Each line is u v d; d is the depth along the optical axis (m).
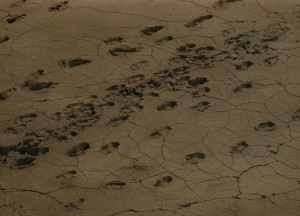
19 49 4.34
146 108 3.84
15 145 3.61
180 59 4.21
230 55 4.22
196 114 3.78
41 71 4.15
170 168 3.42
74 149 3.57
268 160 3.44
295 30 4.41
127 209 3.19
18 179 3.40
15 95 3.97
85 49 4.33
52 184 3.36
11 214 3.18
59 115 3.81
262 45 4.29
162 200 3.23
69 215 3.17
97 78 4.08
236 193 3.25
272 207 3.15
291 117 3.73
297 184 3.29
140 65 4.17
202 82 4.02
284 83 3.97
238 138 3.59
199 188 3.29
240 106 3.82
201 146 3.55
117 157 3.51
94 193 3.29
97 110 3.84
